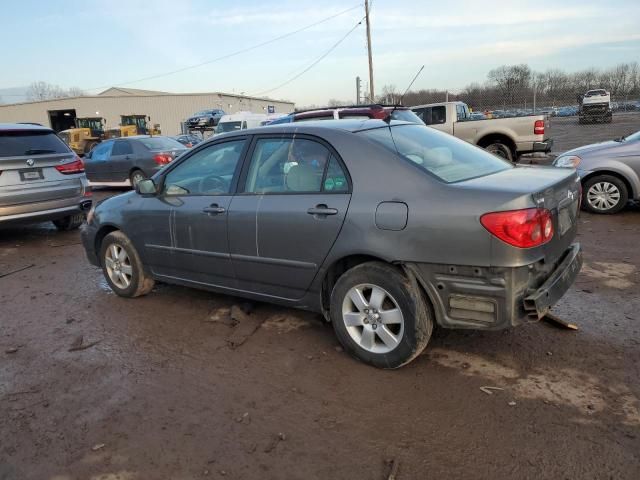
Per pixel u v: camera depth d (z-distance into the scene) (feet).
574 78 105.81
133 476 8.62
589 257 19.30
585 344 12.30
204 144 14.71
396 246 10.73
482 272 9.98
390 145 11.75
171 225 15.11
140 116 155.63
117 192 49.47
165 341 13.79
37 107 206.08
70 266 22.36
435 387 10.78
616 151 25.96
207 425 9.91
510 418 9.59
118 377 11.97
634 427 9.13
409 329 10.89
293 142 12.76
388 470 8.43
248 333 13.89
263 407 10.43
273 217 12.62
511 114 71.56
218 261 14.17
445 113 46.42
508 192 9.91
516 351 12.12
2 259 24.38
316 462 8.73
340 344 12.98
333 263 11.82
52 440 9.70
